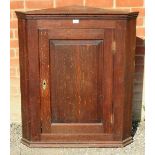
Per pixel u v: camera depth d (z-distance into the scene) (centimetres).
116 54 167
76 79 170
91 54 167
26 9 190
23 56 171
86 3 190
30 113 174
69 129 175
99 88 171
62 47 167
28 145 178
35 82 171
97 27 164
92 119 174
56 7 190
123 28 164
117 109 173
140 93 199
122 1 189
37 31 165
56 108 174
